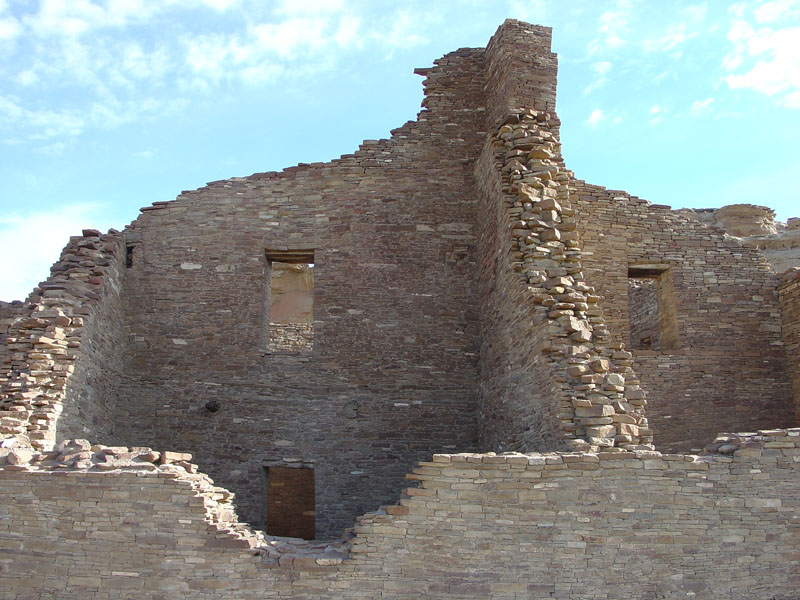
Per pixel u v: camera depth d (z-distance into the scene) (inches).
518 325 525.3
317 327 666.8
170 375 656.4
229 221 690.2
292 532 790.5
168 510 394.3
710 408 632.4
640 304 818.2
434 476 388.8
